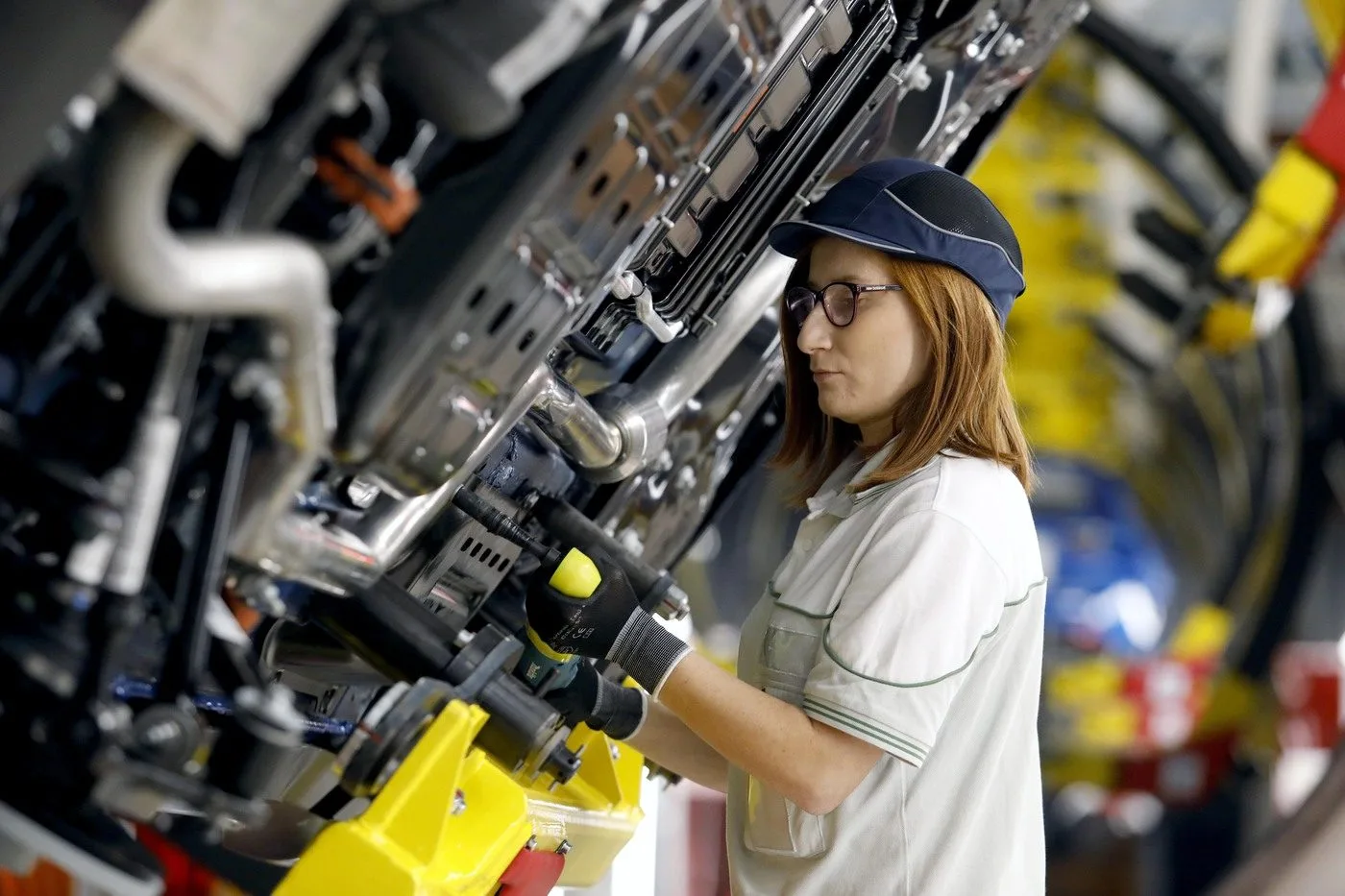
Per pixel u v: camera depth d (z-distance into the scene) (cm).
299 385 120
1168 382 923
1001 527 173
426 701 146
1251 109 842
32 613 122
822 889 178
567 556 163
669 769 230
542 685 173
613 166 134
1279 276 500
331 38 114
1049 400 950
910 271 174
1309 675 774
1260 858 611
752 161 186
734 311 207
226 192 116
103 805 121
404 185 125
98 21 99
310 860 141
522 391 149
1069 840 799
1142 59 745
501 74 116
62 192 119
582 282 140
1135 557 1003
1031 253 860
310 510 144
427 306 128
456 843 154
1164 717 801
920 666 163
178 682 122
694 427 227
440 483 141
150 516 117
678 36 129
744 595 930
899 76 210
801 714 165
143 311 118
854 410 180
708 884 561
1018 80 251
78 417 125
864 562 170
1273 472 825
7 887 212
